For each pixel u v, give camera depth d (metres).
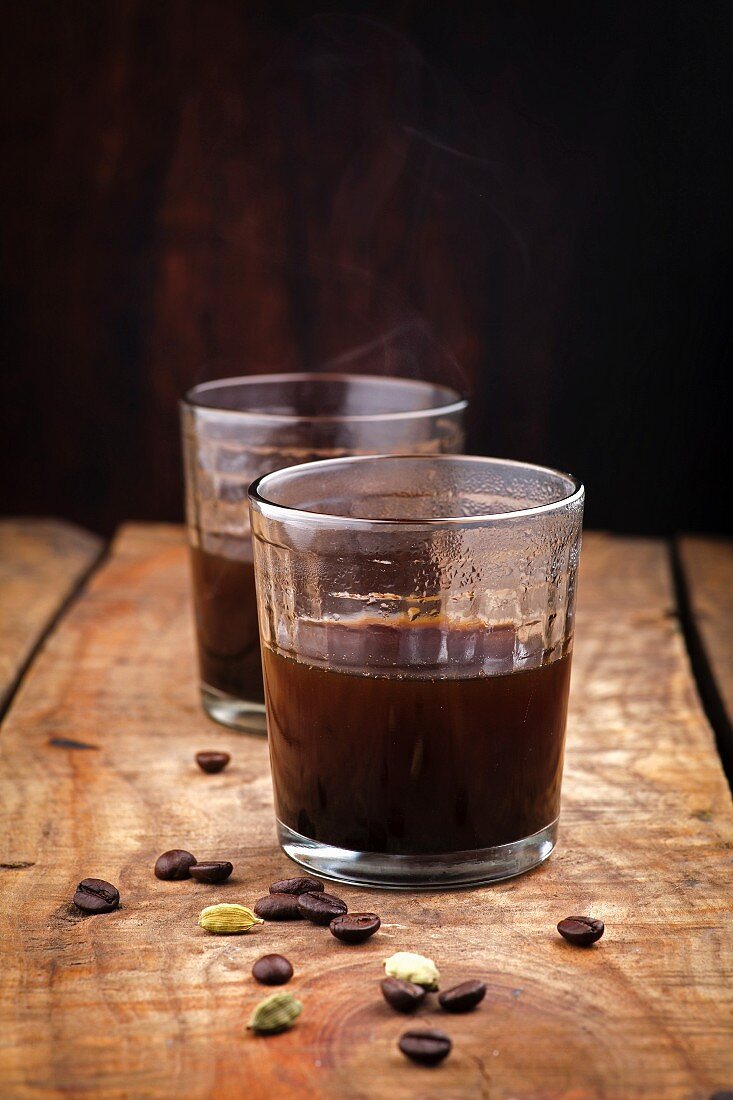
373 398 0.69
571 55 0.92
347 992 0.51
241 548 0.64
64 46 0.96
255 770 0.62
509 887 0.55
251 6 0.94
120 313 1.02
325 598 0.54
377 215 0.97
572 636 0.56
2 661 0.71
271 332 1.01
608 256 0.95
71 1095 0.48
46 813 0.59
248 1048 0.49
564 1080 0.48
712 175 0.93
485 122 0.94
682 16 0.91
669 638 0.73
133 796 0.61
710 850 0.57
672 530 1.01
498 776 0.55
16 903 0.55
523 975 0.52
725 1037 0.49
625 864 0.57
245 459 0.63
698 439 0.99
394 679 0.54
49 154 0.99
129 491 1.06
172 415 1.04
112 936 0.53
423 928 0.53
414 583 0.53
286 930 0.54
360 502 0.59
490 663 0.54
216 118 0.97
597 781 0.62
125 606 0.77
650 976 0.51
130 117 0.97
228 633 0.65
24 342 1.03
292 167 0.97
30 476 1.06
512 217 0.95
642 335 0.97
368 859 0.55
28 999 0.51
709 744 0.64
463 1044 0.49
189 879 0.56
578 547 0.56
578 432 0.99
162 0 0.95
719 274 0.95
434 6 0.92
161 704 0.67
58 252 1.01
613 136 0.93
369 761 0.54
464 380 0.99
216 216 0.99
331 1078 0.48
